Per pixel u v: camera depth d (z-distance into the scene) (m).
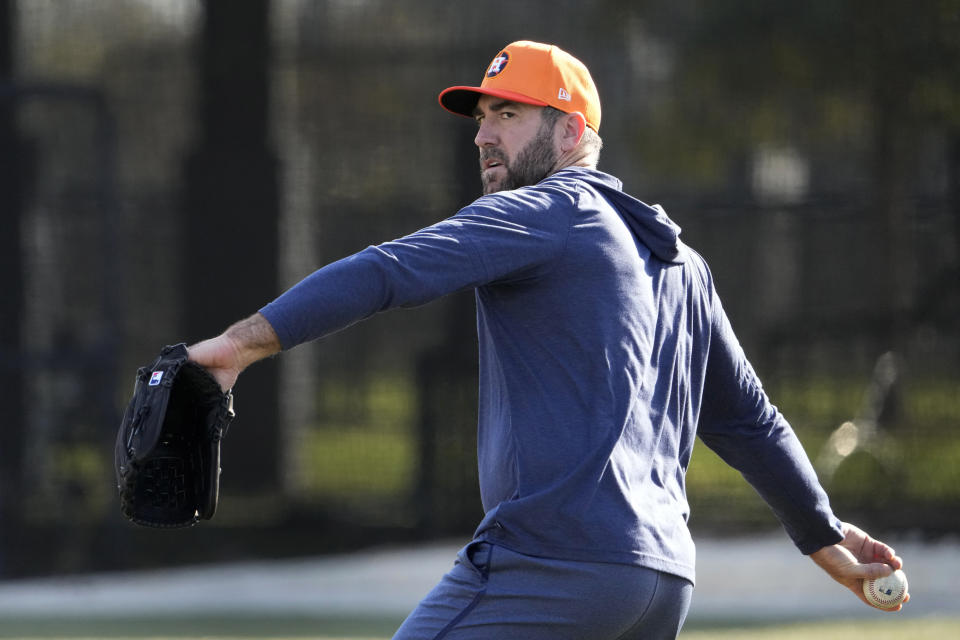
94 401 41.66
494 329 10.18
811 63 47.91
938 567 35.12
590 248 10.02
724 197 42.78
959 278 40.28
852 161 50.00
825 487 41.09
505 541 10.04
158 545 42.16
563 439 9.88
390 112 45.16
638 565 9.88
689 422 10.88
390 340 46.16
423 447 40.88
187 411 9.78
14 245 43.00
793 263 42.09
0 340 42.66
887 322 40.91
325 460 46.91
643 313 10.20
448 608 10.20
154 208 46.69
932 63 46.34
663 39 48.50
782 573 34.62
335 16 45.72
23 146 43.84
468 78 44.56
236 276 46.22
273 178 46.28
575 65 11.03
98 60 47.72
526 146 10.88
